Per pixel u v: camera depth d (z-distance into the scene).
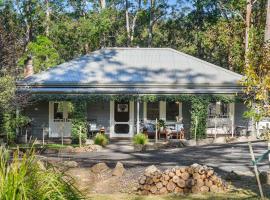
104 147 23.88
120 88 28.94
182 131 27.56
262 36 41.41
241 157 18.77
